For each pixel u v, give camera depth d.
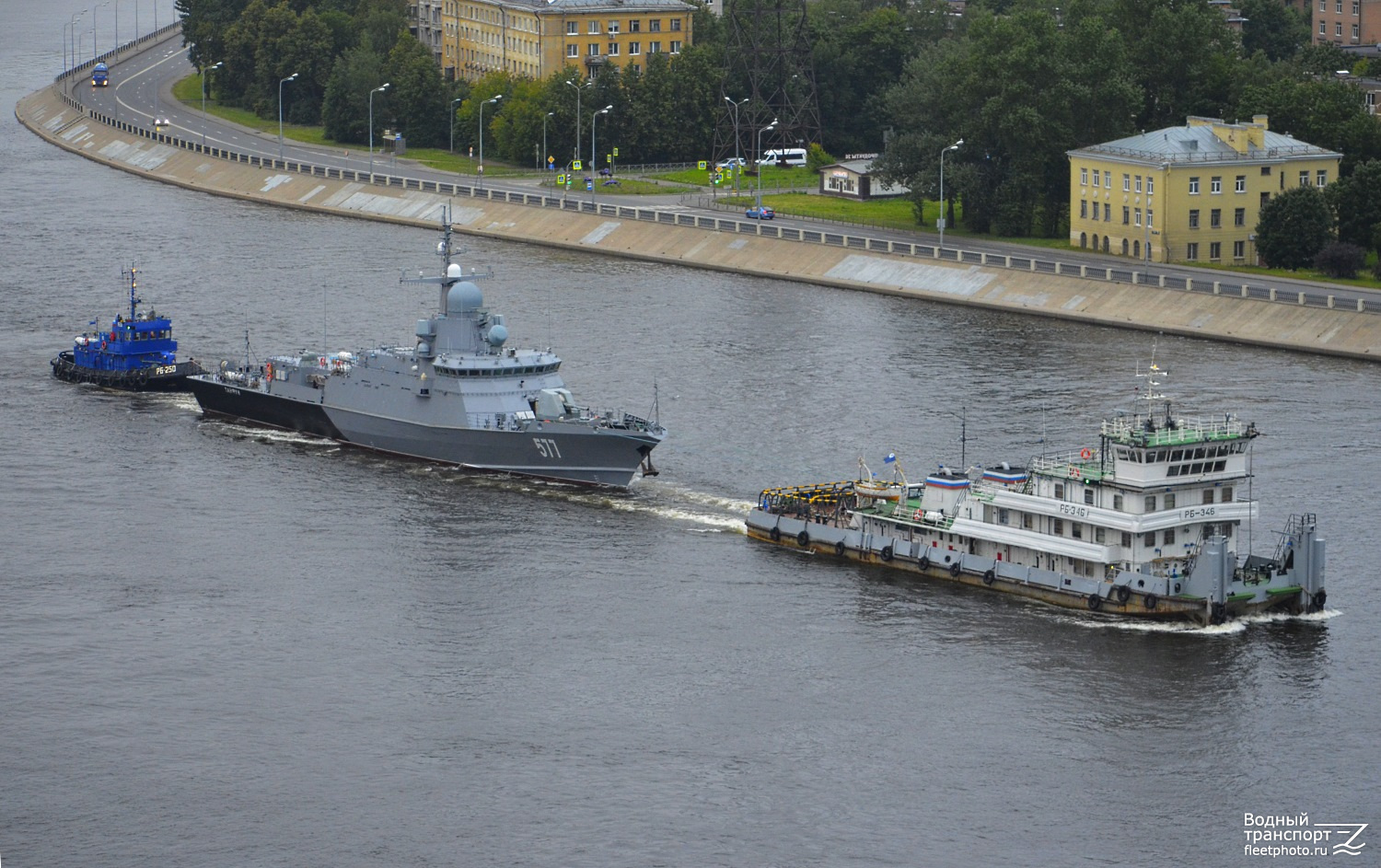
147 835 198.00
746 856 193.38
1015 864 192.25
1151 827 198.38
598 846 195.00
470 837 196.88
